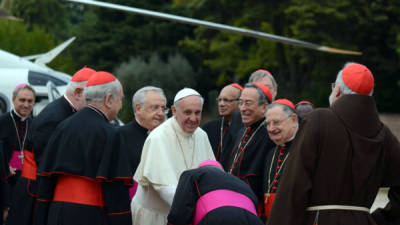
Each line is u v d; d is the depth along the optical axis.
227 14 84.69
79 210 9.91
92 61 84.06
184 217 7.96
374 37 82.12
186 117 10.84
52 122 11.78
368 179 7.87
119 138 10.25
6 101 26.48
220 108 15.59
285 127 11.25
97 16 88.12
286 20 80.31
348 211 7.83
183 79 75.00
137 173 11.00
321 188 7.88
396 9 79.56
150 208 11.05
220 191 7.98
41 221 10.21
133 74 70.12
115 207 9.94
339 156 7.86
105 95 10.37
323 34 74.44
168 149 10.87
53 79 27.62
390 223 8.50
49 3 110.38
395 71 87.12
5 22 64.62
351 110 8.02
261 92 12.61
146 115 13.10
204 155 11.56
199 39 86.00
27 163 12.49
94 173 9.95
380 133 8.05
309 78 79.69
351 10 74.06
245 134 12.87
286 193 7.84
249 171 12.21
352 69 8.31
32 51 63.53
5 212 17.38
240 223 7.53
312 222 7.86
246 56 84.44
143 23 90.06
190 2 89.62
